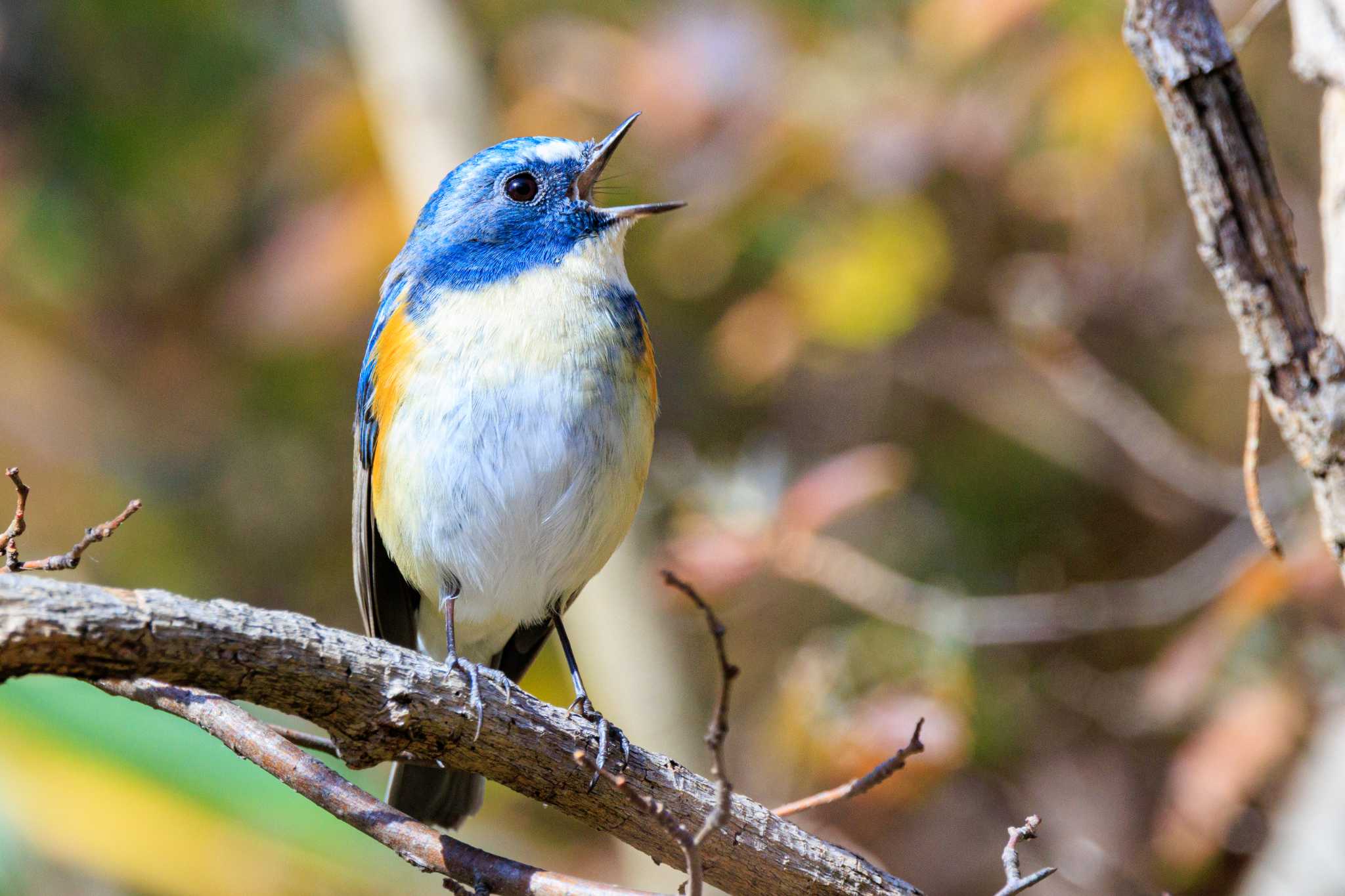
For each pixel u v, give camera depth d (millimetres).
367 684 5168
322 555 13555
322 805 5527
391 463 7359
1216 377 12484
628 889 5348
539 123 11602
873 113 10766
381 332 7895
